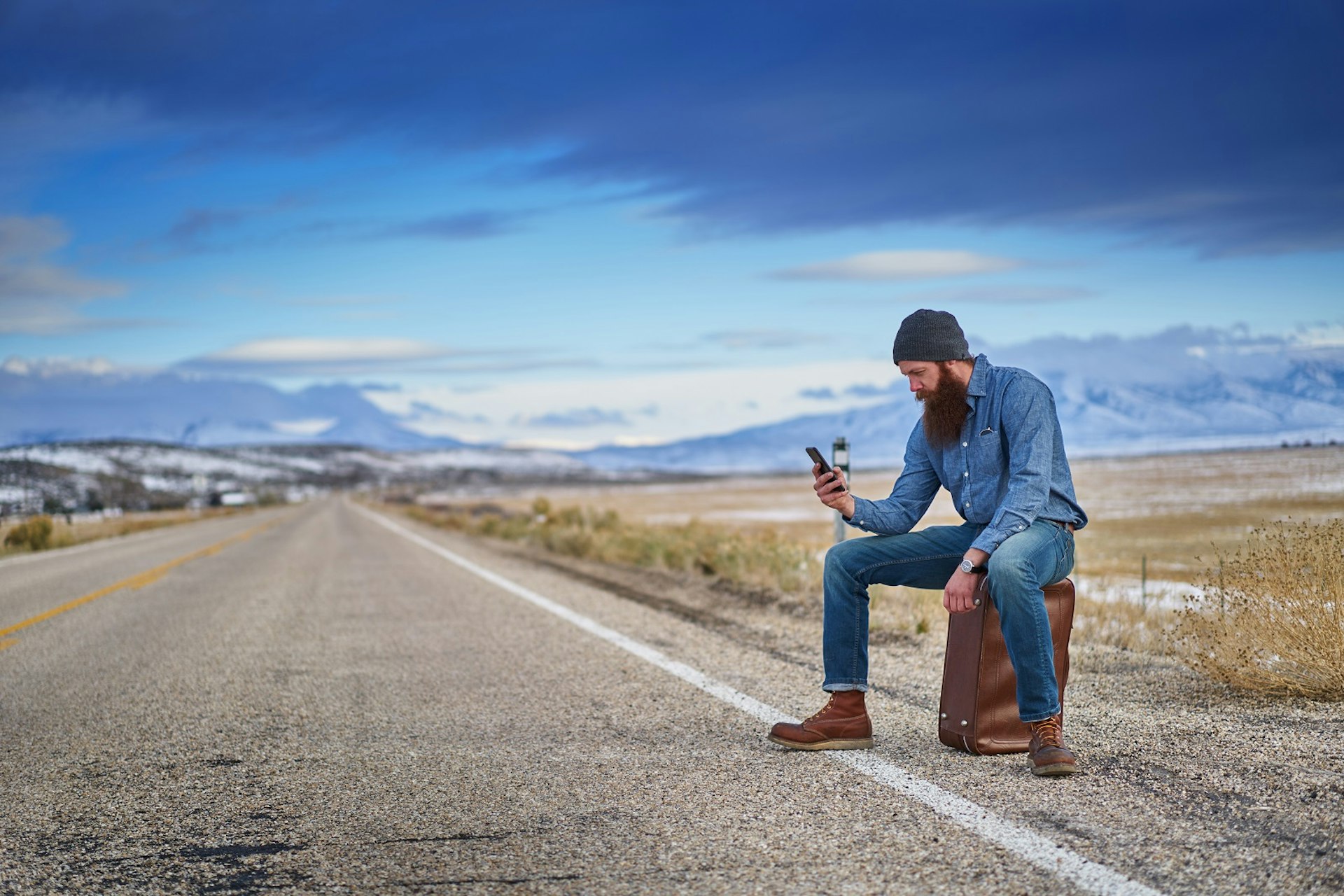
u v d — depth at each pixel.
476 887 3.24
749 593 11.94
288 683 7.24
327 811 4.14
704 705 5.89
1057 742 4.16
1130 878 3.04
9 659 8.77
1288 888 2.92
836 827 3.62
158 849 3.72
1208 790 3.84
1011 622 4.18
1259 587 5.75
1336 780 3.89
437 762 4.85
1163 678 6.17
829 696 6.04
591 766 4.64
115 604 13.12
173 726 5.95
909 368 4.51
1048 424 4.38
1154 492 48.50
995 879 3.07
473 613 11.04
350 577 16.34
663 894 3.11
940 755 4.55
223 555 23.27
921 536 4.69
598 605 11.50
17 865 3.59
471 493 185.38
